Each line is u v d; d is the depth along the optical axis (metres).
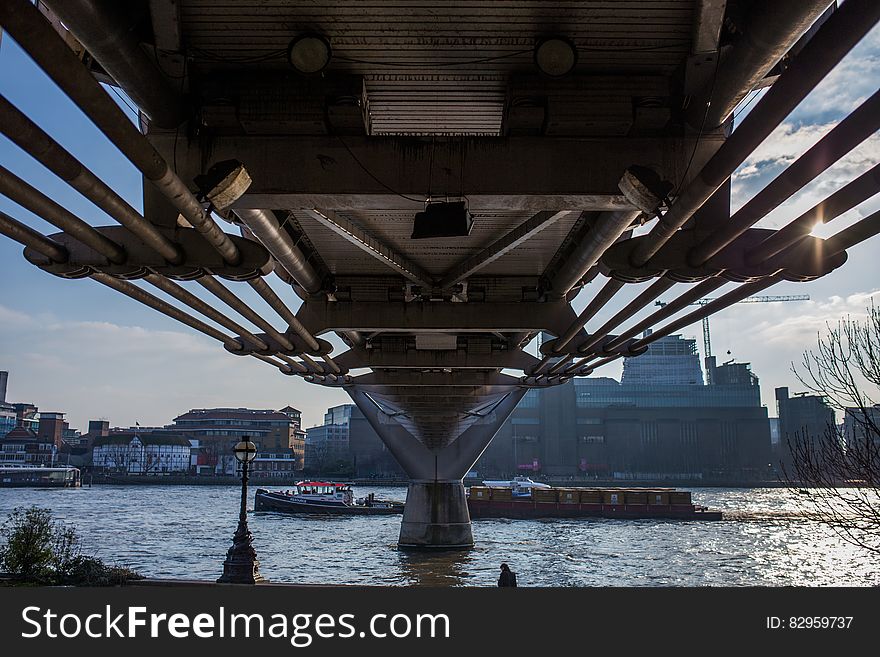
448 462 64.50
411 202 11.34
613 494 108.81
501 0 9.55
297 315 22.14
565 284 20.28
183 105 11.08
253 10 9.80
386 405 52.16
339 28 10.16
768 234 11.63
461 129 13.42
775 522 101.50
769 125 6.77
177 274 12.05
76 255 11.90
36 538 25.47
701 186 8.22
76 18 8.66
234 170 10.16
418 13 9.84
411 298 22.25
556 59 10.17
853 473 21.77
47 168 6.71
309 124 11.13
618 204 11.34
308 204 11.43
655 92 10.93
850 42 5.66
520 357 30.81
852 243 9.48
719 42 9.80
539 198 11.17
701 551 67.75
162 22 9.61
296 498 110.94
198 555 61.34
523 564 56.41
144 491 186.62
